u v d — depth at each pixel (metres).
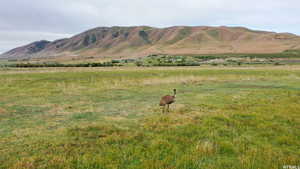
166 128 7.43
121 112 10.18
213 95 14.89
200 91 16.89
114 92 16.48
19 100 13.22
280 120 8.29
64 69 46.38
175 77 26.23
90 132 7.17
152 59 109.44
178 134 6.84
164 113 9.84
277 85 20.00
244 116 9.11
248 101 12.52
